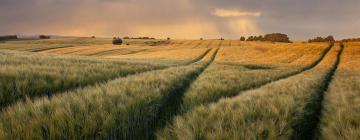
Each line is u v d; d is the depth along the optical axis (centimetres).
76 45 9956
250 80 1175
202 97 611
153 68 1711
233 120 362
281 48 5988
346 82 1406
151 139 332
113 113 347
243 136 296
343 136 330
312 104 658
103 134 293
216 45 10706
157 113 441
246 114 399
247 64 3438
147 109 411
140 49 7975
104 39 13900
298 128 414
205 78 1155
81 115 321
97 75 867
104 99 423
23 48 8062
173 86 753
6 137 250
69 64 1222
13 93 482
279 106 480
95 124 301
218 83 881
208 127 327
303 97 659
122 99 433
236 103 493
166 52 6341
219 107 441
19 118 301
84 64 1290
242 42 12619
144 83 693
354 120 400
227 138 290
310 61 3869
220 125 324
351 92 871
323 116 472
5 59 1161
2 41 11994
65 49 7888
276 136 315
